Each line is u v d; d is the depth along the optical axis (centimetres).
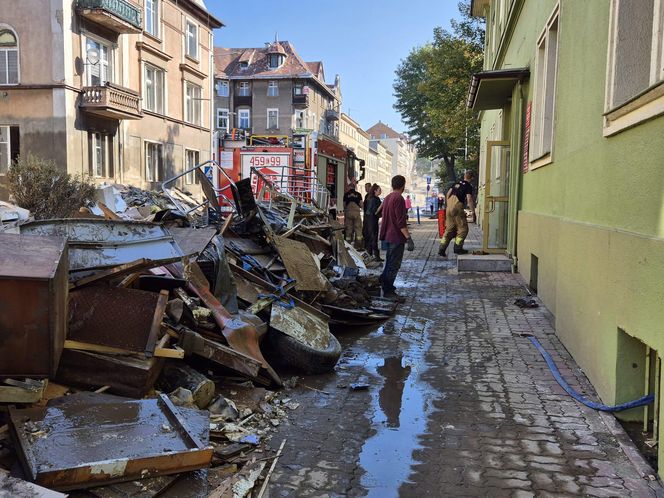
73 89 2548
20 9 2483
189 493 304
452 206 1545
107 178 2833
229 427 415
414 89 5456
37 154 2534
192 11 3678
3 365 319
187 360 495
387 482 354
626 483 350
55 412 325
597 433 424
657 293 356
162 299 415
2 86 2528
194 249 574
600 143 514
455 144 3719
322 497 337
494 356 627
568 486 346
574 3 649
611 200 475
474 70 3306
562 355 620
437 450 398
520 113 1179
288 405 481
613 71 471
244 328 520
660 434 353
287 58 7419
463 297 971
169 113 3428
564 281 650
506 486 347
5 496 246
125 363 381
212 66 4000
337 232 1128
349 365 604
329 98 8538
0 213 657
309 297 744
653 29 389
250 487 337
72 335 385
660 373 368
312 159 1705
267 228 782
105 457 287
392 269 939
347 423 447
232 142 1722
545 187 873
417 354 642
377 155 12500
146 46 3114
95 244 438
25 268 325
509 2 1459
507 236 1378
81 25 2589
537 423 443
